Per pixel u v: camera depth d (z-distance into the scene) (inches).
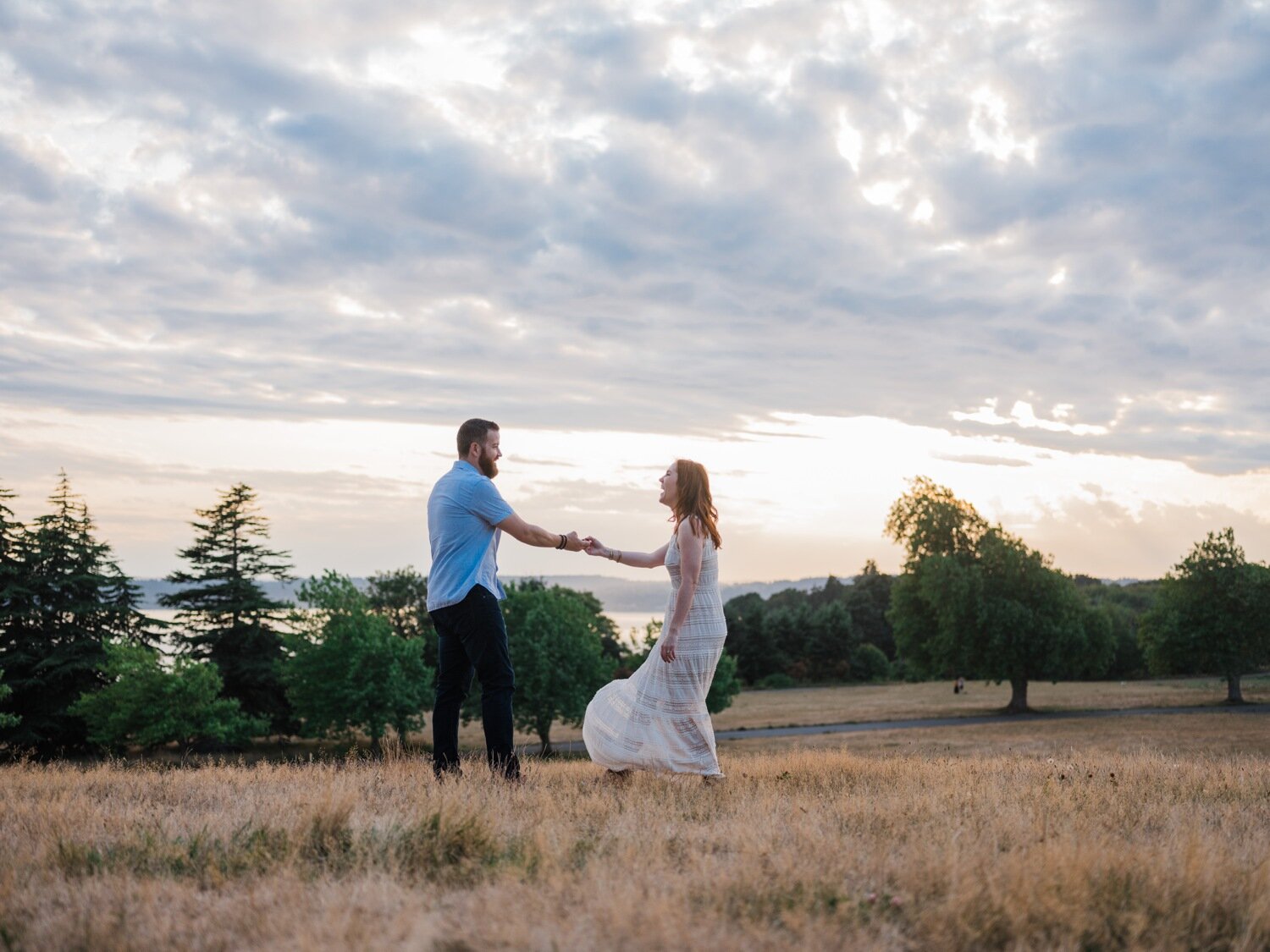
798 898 116.7
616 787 225.1
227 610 2009.1
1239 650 2368.4
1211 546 2415.1
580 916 106.0
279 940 99.3
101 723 1624.0
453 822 149.3
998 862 129.0
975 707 2532.0
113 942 98.9
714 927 103.3
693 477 233.5
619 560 240.7
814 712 2496.3
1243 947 104.2
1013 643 2257.6
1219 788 239.1
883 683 3907.5
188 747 1673.2
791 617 4037.9
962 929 105.0
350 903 111.5
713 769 229.8
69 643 1806.1
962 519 2425.0
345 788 199.5
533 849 140.0
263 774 264.1
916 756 343.6
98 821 165.9
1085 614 2327.8
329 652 1717.5
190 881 126.2
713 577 234.4
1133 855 134.2
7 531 1841.8
